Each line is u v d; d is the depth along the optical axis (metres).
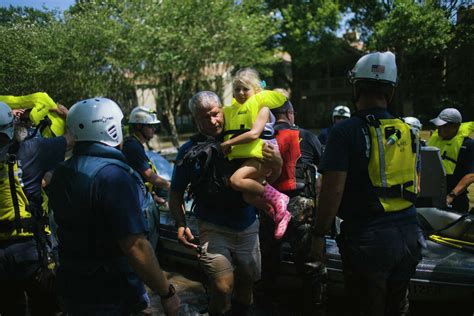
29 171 2.91
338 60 35.62
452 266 3.54
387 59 2.49
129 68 17.61
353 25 26.55
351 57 34.91
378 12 25.12
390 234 2.34
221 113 3.08
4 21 18.34
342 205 2.46
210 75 19.95
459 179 4.99
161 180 4.47
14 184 2.79
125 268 2.21
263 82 3.40
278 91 3.46
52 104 3.65
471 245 3.85
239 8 19.42
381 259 2.34
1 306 2.90
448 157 5.00
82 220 2.09
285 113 3.61
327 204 2.38
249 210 3.11
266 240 3.65
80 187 2.08
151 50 16.84
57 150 3.07
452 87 27.12
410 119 4.38
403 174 2.39
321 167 2.41
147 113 4.64
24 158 2.90
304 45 26.75
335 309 3.94
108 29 16.52
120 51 17.06
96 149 2.16
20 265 2.83
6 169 2.78
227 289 2.94
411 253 2.41
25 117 3.58
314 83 37.78
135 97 20.22
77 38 16.48
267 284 3.93
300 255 3.48
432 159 4.52
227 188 2.95
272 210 3.15
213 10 17.47
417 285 3.58
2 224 2.79
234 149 2.94
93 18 16.80
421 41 22.75
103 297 2.14
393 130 2.39
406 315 2.55
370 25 25.64
